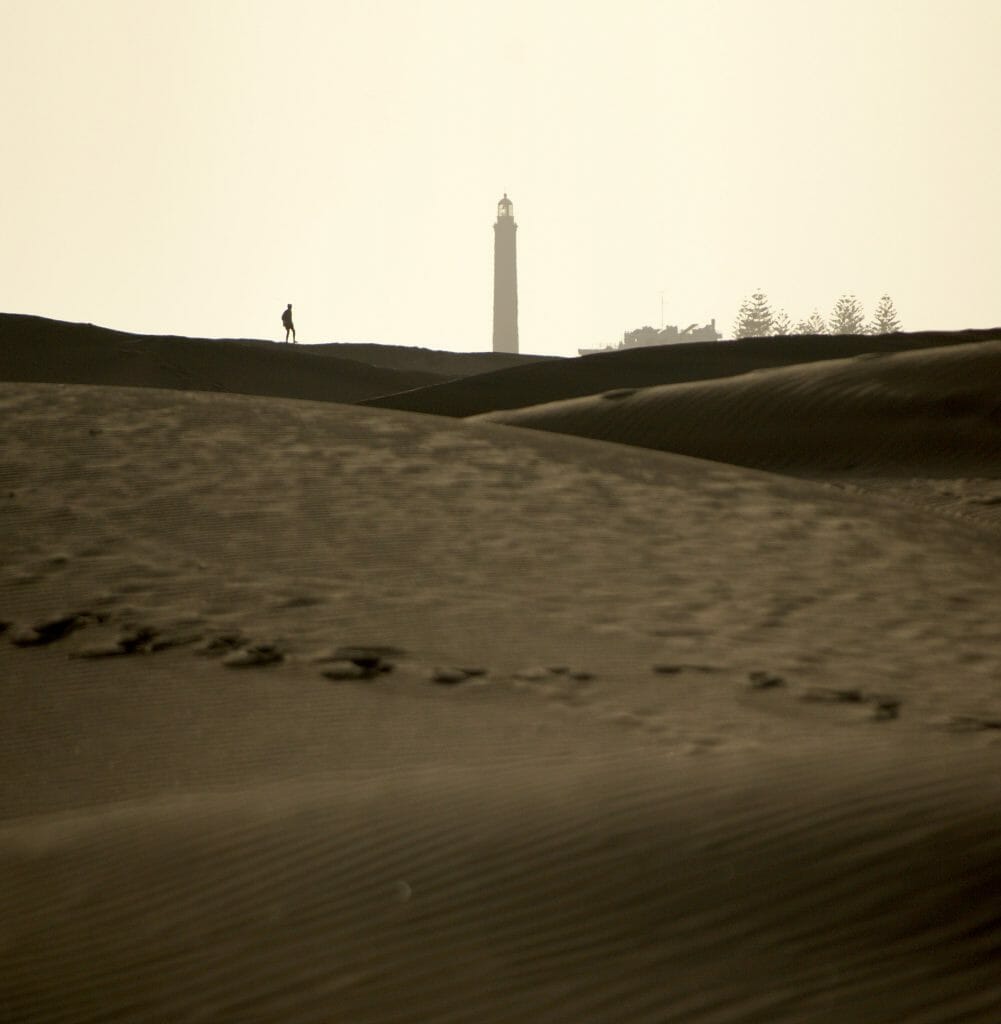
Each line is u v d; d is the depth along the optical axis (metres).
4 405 26.84
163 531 17.27
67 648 12.70
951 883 5.71
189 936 5.96
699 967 5.25
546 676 11.73
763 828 6.34
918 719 10.49
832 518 20.17
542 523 18.55
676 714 10.48
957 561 18.00
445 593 14.80
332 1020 5.11
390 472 21.44
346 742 9.77
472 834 6.62
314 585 14.97
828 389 33.69
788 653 12.85
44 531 17.19
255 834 7.01
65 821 8.05
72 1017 5.40
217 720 10.51
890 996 4.97
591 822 6.61
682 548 17.59
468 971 5.36
